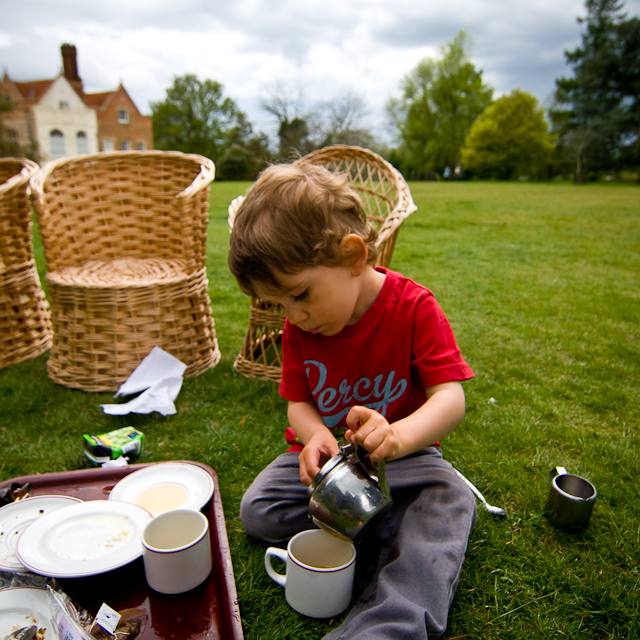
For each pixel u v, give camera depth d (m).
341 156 2.60
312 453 1.12
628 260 5.18
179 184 2.68
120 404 2.04
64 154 32.19
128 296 2.15
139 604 1.06
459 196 14.20
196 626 1.02
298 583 1.07
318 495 0.99
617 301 3.63
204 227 2.39
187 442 1.81
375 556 1.28
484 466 1.64
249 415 1.99
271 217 1.04
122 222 2.71
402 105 37.84
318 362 1.32
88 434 1.85
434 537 1.09
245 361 2.36
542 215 9.34
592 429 1.90
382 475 0.98
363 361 1.29
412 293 1.27
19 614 1.00
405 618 0.92
